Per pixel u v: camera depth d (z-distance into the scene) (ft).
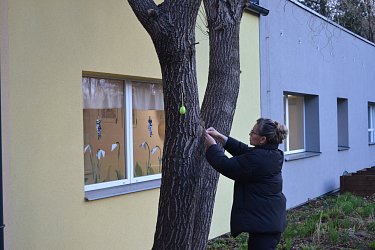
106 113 18.45
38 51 14.69
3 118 13.48
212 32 13.56
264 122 12.48
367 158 52.90
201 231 12.75
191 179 11.50
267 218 12.15
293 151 36.78
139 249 18.63
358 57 50.24
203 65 23.09
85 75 17.29
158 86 21.33
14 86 13.92
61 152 15.43
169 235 11.44
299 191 34.65
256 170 11.96
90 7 16.56
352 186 39.09
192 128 11.53
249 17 28.02
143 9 11.16
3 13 13.57
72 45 15.85
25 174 14.23
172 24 11.17
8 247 13.61
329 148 40.91
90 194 16.83
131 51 18.35
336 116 42.93
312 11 37.22
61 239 15.40
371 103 57.06
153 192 19.40
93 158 17.78
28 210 14.32
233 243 22.76
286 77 32.86
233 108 13.55
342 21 41.93
